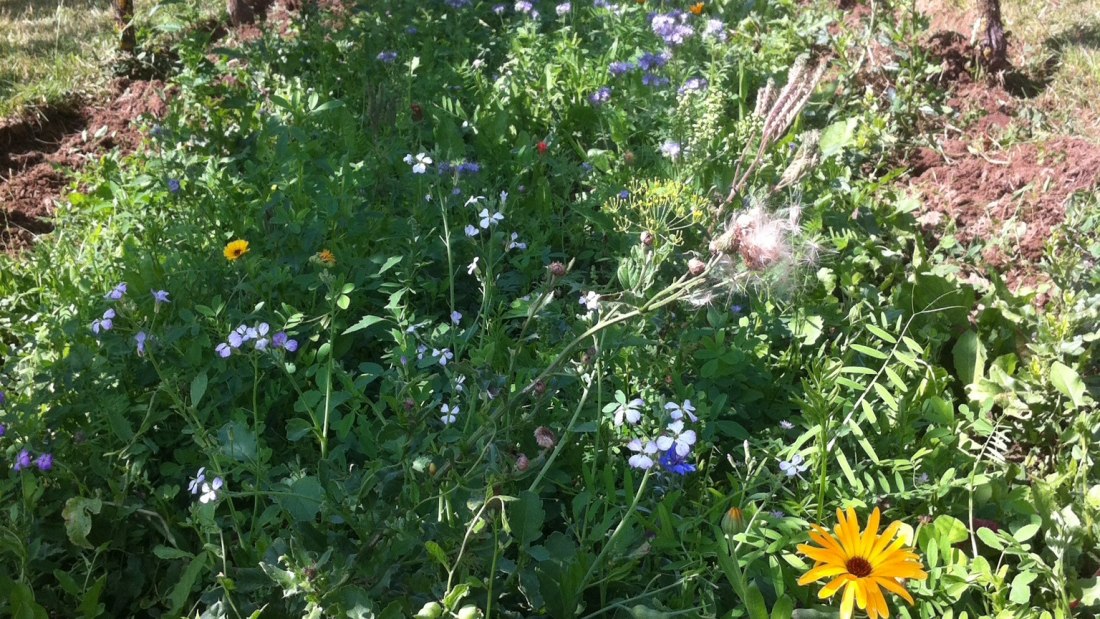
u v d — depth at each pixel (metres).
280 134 0.90
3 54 1.33
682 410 0.53
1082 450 0.64
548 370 0.55
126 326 0.69
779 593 0.53
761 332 0.74
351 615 0.47
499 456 0.52
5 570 0.54
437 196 0.84
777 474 0.61
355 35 1.18
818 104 1.10
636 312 0.53
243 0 1.43
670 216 0.81
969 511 0.60
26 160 1.10
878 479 0.63
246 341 0.59
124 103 1.22
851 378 0.73
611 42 1.23
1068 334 0.74
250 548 0.55
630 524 0.57
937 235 0.96
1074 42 1.28
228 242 0.82
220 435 0.58
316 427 0.60
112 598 0.57
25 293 0.79
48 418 0.62
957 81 1.19
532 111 1.08
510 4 1.38
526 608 0.54
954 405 0.76
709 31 1.15
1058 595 0.56
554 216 0.90
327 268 0.70
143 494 0.62
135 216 0.86
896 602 0.54
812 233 0.82
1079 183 0.97
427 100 1.05
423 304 0.80
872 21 1.15
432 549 0.45
